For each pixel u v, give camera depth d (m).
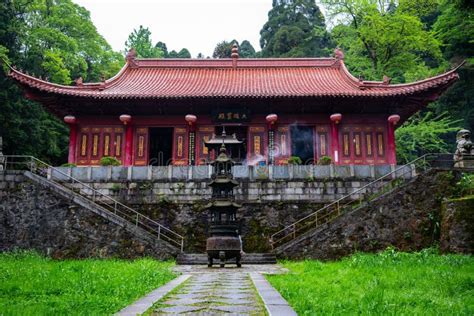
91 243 23.06
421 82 31.77
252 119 34.91
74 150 34.16
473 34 47.81
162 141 44.69
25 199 24.03
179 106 34.16
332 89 33.94
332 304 9.12
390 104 33.50
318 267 17.58
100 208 23.58
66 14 54.59
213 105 34.12
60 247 23.17
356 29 47.31
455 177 23.95
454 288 10.91
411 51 57.84
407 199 23.55
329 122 34.84
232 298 9.67
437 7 51.84
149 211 26.72
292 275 15.15
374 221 23.06
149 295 10.13
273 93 31.95
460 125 51.59
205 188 26.94
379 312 8.36
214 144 23.75
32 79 31.34
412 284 12.01
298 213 26.53
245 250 25.61
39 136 43.00
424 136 47.94
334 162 33.44
